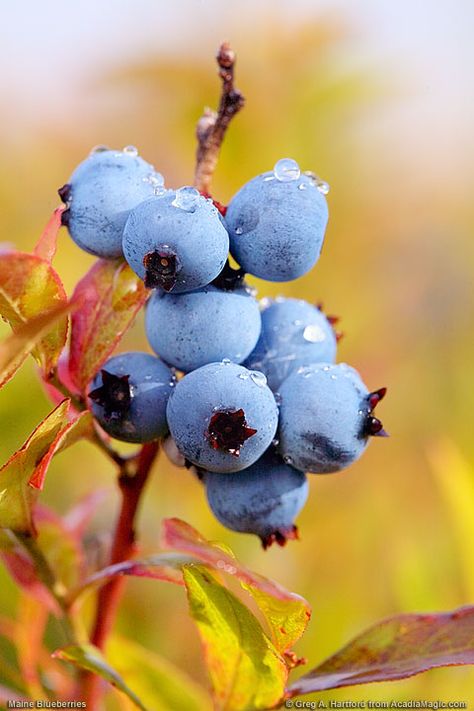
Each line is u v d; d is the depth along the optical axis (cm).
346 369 22
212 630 22
